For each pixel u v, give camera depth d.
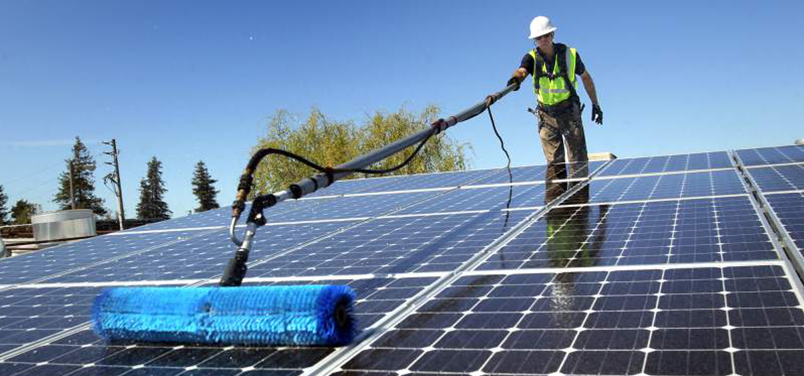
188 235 6.83
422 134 4.95
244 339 2.86
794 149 8.62
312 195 9.35
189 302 2.94
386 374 2.40
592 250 4.02
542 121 10.13
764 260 3.34
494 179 8.68
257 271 4.41
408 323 2.98
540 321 2.81
